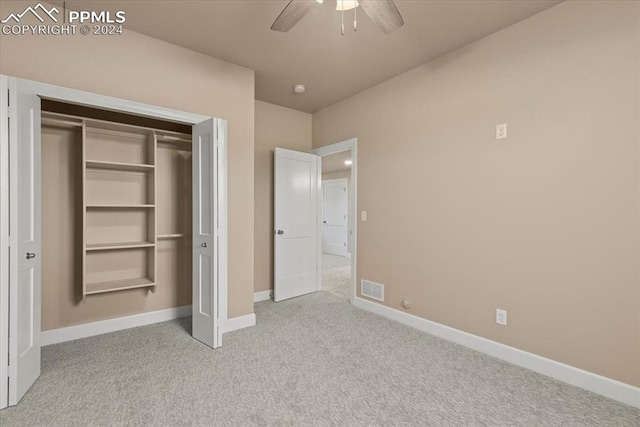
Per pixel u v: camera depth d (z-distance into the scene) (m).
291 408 1.69
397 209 3.12
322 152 4.15
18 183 1.73
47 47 2.10
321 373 2.06
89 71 2.23
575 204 1.96
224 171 2.64
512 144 2.26
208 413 1.64
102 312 2.73
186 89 2.64
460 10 2.09
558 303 2.04
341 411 1.67
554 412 1.68
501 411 1.69
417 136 2.94
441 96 2.73
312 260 4.23
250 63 2.89
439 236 2.74
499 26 2.28
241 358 2.26
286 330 2.83
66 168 2.57
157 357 2.26
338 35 2.42
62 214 2.55
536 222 2.13
